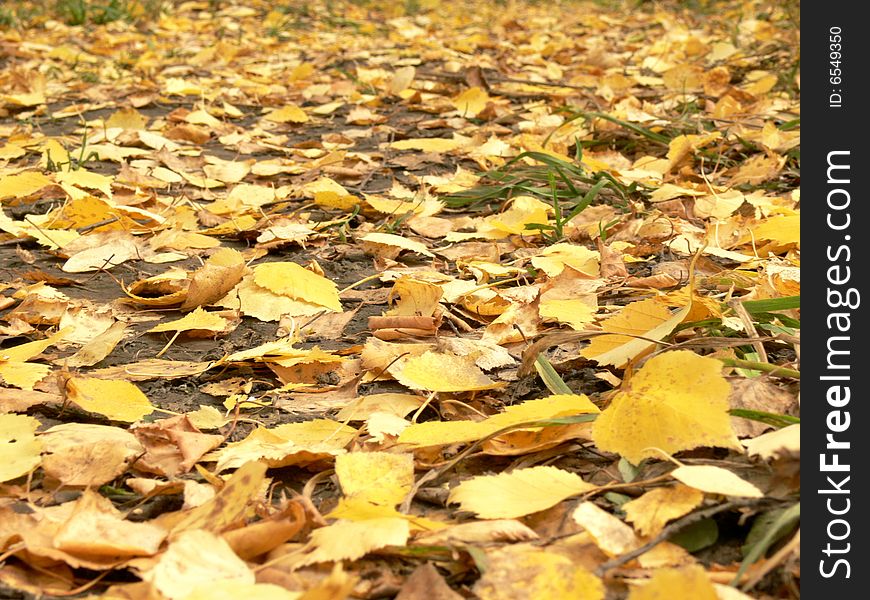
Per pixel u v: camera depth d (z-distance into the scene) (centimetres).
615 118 162
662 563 74
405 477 80
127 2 337
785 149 141
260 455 83
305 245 119
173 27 316
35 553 74
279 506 81
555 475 79
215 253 107
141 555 75
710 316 93
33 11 324
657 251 115
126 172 137
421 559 75
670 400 80
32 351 95
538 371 91
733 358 87
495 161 147
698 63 231
